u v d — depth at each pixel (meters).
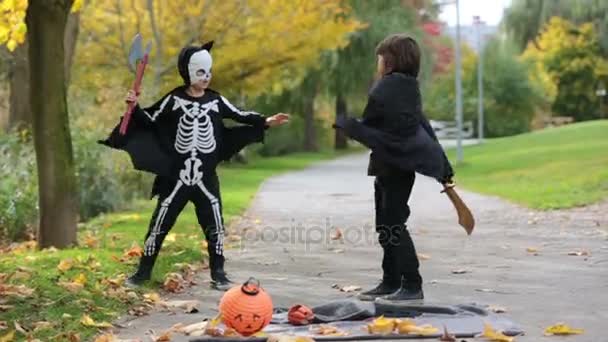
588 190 23.97
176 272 11.24
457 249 13.87
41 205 13.86
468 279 11.04
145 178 24.33
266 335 7.86
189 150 10.31
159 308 9.38
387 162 9.01
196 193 10.50
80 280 10.19
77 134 21.75
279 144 60.16
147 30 30.91
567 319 8.66
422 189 28.48
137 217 19.59
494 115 85.06
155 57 30.38
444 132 79.69
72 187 13.95
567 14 74.19
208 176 10.48
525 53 88.00
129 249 12.91
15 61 23.75
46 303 9.23
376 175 9.23
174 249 13.16
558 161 37.66
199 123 10.32
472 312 8.78
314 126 64.12
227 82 33.69
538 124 86.19
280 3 31.58
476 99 84.88
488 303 9.47
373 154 9.18
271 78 34.75
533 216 18.95
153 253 10.52
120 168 22.41
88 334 8.16
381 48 9.21
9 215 17.98
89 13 30.47
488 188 28.27
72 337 7.95
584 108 87.88
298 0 31.88
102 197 21.45
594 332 8.09
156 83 28.98
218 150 10.52
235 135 10.62
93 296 9.63
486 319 8.44
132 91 10.04
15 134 20.38
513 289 10.32
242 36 31.62
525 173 33.66
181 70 10.35
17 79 23.83
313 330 8.05
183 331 8.16
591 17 75.19
